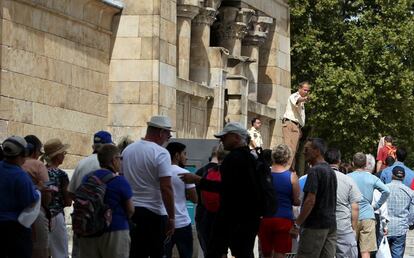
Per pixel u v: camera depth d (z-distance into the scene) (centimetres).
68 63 2894
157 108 3138
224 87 3675
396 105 5266
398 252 2600
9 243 1639
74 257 2012
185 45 3484
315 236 1986
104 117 3119
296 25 5203
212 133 3638
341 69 5122
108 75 3147
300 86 3434
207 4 3631
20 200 1634
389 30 5253
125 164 1792
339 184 2156
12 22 2608
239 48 3938
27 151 1681
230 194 1828
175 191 2045
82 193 1623
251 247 1848
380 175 2850
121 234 1641
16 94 2636
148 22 3141
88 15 2986
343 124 5178
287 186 2066
